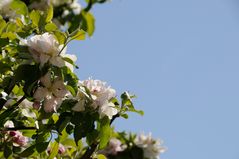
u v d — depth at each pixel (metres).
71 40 4.31
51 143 5.20
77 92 4.39
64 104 4.47
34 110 4.74
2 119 4.54
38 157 5.13
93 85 4.54
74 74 4.32
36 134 4.65
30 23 4.55
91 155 5.04
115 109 4.54
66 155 5.38
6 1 5.54
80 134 4.43
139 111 4.98
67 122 4.44
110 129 4.52
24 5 4.91
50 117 4.49
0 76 4.54
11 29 4.76
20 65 4.26
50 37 4.28
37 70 4.26
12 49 4.44
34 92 4.34
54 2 6.85
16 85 4.58
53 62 4.23
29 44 4.26
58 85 4.31
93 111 4.48
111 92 4.56
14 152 5.02
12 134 4.96
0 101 4.49
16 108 4.68
